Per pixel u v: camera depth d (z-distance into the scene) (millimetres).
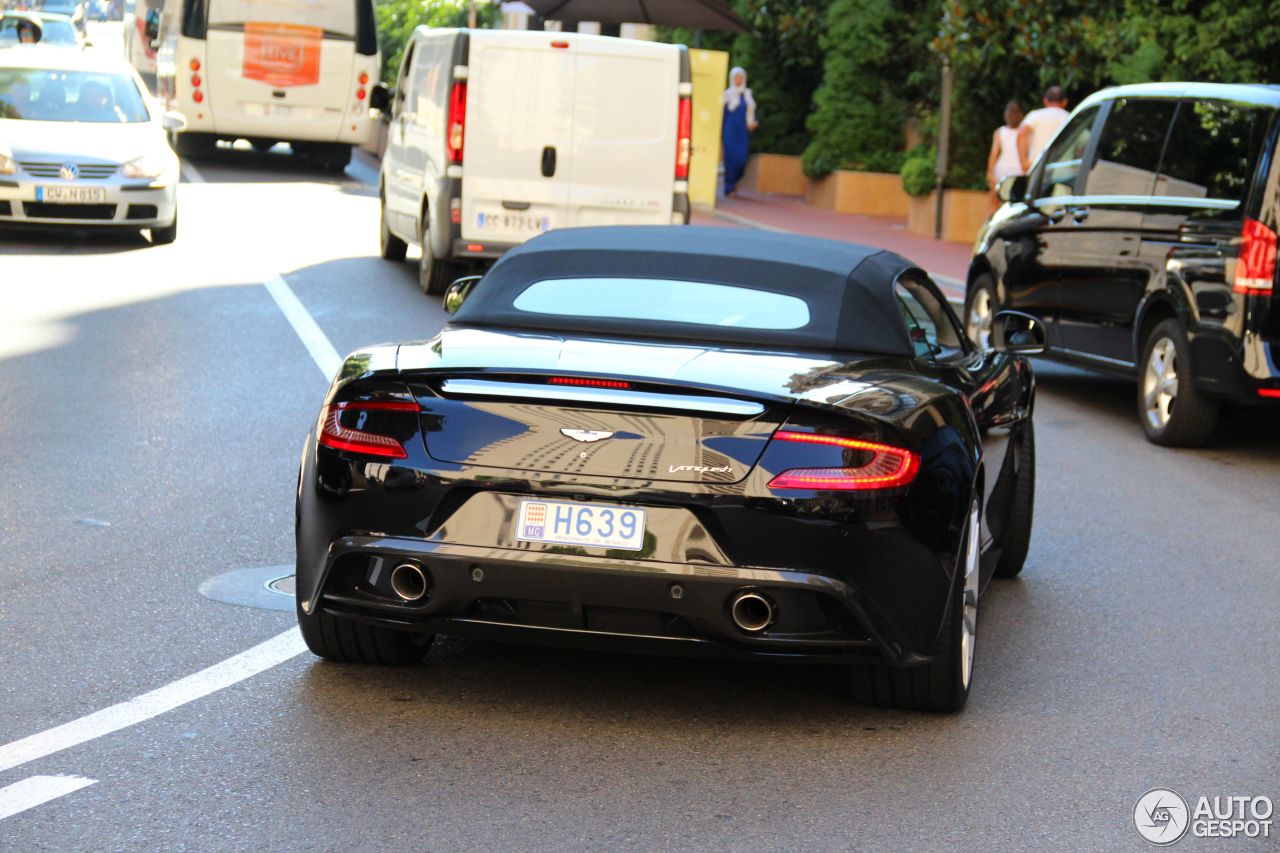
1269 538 11133
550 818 5789
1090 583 9719
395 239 24000
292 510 10336
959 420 7105
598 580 6410
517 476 6492
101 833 5504
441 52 21188
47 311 17906
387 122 43656
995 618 8867
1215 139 14477
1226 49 27422
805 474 6418
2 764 6105
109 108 24812
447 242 20312
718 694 7305
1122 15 29438
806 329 7352
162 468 11312
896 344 7445
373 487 6641
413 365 6789
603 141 20656
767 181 43594
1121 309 15273
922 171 33875
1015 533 9555
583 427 6484
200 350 15992
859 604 6449
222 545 9461
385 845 5496
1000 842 5781
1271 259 13656
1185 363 14258
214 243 24734
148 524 9859
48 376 14414
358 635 7246
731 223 35469
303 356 15891
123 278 20672
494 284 7727
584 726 6789
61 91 24797
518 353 6875
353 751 6371
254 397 13891
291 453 11914
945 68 32469
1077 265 15992
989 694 7504
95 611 8109
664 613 6465
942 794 6219
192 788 5930
